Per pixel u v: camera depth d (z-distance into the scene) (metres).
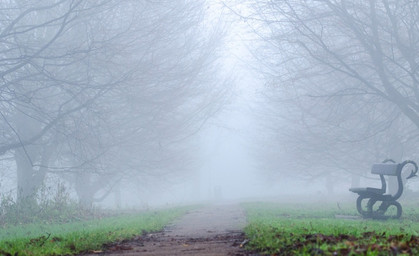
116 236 11.29
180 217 22.14
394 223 14.47
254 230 10.21
